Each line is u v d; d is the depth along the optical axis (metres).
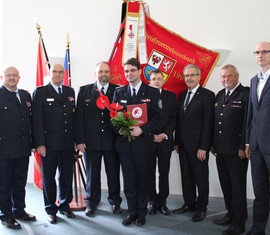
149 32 3.18
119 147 2.46
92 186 2.78
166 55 3.21
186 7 3.35
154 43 3.19
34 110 2.53
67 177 2.69
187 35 3.37
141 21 3.11
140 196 2.53
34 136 2.52
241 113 2.42
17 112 2.48
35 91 2.57
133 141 2.39
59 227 2.50
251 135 2.20
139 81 2.45
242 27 3.26
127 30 3.07
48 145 2.54
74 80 3.64
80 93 2.75
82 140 2.64
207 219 2.71
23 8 3.68
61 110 2.58
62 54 3.63
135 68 2.36
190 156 2.68
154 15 3.42
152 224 2.57
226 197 2.57
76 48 3.62
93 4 3.54
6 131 2.43
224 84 2.48
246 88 2.47
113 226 2.53
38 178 3.05
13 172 2.60
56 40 3.63
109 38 3.54
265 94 2.08
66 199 2.71
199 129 2.63
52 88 2.62
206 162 2.66
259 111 2.12
